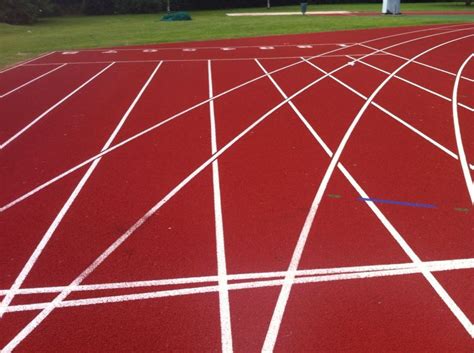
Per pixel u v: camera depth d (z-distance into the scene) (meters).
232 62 15.15
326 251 4.70
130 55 16.91
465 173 6.47
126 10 45.12
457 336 3.57
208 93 11.13
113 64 15.16
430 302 3.95
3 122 9.15
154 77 13.08
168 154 7.33
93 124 8.92
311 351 3.45
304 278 4.30
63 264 4.55
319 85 11.73
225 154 7.29
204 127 8.62
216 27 26.14
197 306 3.95
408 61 14.62
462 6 41.50
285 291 4.12
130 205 5.70
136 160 7.12
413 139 7.82
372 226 5.14
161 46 19.14
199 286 4.21
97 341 3.57
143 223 5.28
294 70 13.68
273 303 3.97
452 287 4.14
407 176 6.39
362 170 6.60
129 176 6.54
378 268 4.42
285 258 4.59
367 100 10.26
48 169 6.84
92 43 20.39
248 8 48.50
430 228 5.08
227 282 4.25
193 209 5.58
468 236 4.91
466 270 4.37
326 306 3.92
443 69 13.38
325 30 23.28
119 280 4.30
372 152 7.27
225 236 4.99
